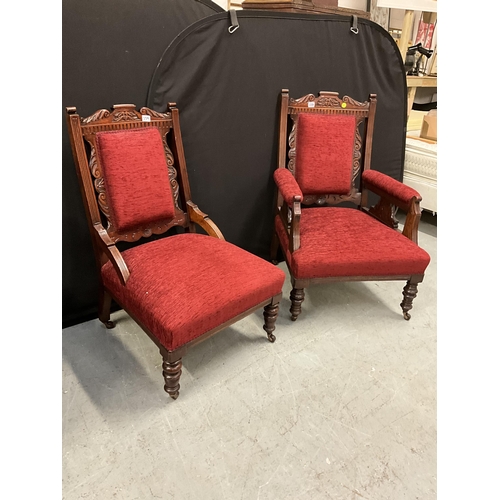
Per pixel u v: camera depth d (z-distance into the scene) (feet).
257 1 6.29
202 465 3.81
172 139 5.28
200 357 5.14
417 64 9.14
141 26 4.94
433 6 8.34
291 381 4.81
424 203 8.43
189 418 4.29
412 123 9.57
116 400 4.48
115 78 4.93
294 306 5.60
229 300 4.29
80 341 5.35
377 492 3.64
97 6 4.59
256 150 6.39
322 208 6.48
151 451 3.92
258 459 3.88
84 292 5.62
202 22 5.23
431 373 4.99
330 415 4.38
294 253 5.25
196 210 5.49
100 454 3.88
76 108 4.75
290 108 6.08
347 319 5.95
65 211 5.12
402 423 4.32
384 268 5.32
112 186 4.68
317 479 3.73
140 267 4.52
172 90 5.32
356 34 6.64
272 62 6.01
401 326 5.82
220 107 5.80
